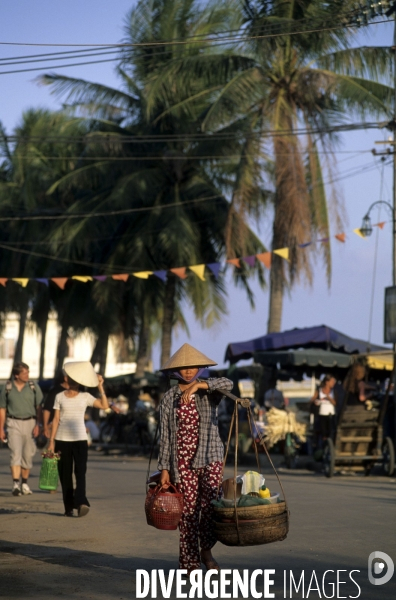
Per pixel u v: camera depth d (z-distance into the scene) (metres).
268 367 31.47
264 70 32.84
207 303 44.53
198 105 37.88
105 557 10.10
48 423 18.33
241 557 9.88
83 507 13.75
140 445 36.28
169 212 37.19
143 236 37.75
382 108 32.09
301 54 32.47
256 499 8.20
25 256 46.78
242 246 33.69
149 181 37.22
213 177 39.34
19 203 47.38
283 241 32.56
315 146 33.09
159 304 46.94
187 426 8.64
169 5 37.53
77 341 83.00
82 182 38.84
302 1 30.67
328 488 18.08
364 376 23.19
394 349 24.72
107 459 32.41
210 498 8.57
